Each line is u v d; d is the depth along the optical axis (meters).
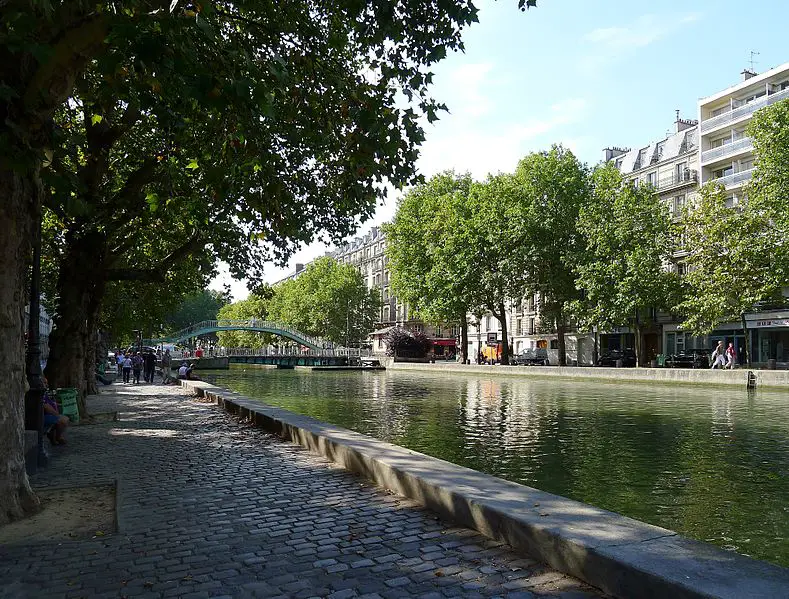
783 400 21.25
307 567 4.25
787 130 29.91
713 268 31.52
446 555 4.45
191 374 30.12
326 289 80.94
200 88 4.39
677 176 51.84
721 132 47.62
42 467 8.11
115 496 6.41
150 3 4.93
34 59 5.38
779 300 31.05
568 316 46.06
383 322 98.38
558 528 4.24
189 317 123.06
